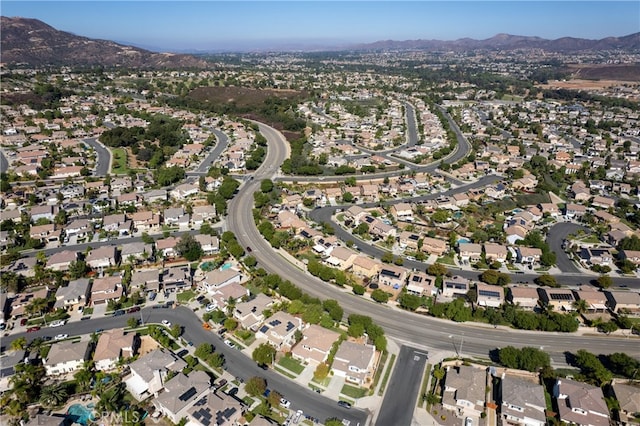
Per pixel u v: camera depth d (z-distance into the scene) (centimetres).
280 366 10300
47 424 8438
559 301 12675
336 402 9275
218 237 16650
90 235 16712
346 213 19238
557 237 17488
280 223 17850
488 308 12300
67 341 11062
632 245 15800
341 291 13538
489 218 19062
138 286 13250
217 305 12462
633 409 8844
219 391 9325
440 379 9912
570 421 8706
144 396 9300
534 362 9981
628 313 12375
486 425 8731
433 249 15962
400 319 12181
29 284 13412
